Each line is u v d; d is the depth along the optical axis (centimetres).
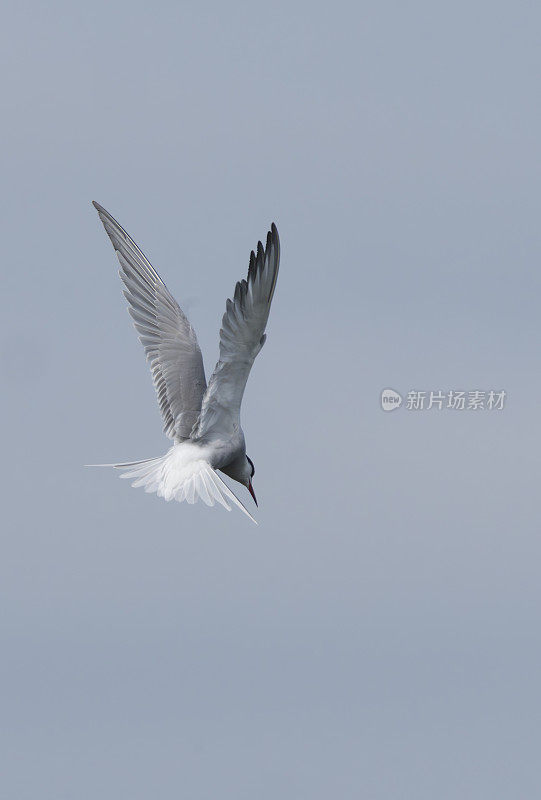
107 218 1376
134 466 1301
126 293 1377
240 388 1252
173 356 1377
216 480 1244
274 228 1134
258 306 1168
